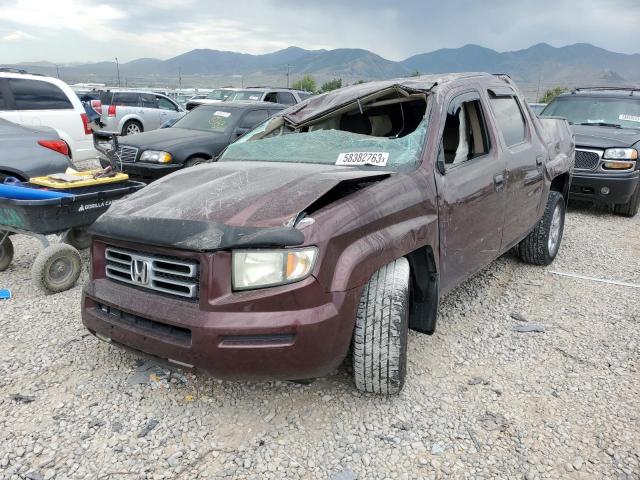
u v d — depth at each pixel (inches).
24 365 135.6
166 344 103.7
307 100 178.4
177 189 127.6
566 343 153.7
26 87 363.9
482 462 103.3
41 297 183.8
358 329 112.3
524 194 181.8
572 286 202.2
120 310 111.8
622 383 132.3
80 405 119.0
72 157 387.9
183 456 103.3
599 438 110.9
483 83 170.7
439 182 132.5
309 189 113.7
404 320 113.9
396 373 114.4
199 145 355.3
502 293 193.0
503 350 148.9
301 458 103.3
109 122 754.8
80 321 162.7
